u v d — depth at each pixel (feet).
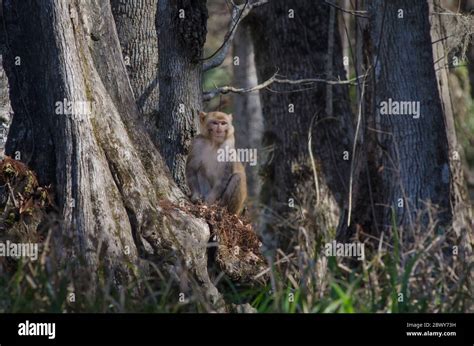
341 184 69.51
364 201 48.19
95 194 40.96
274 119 71.77
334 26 70.54
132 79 53.36
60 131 41.60
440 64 50.70
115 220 41.06
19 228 41.37
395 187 46.32
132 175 42.65
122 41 53.36
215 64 55.77
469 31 54.19
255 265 45.85
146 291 39.73
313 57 70.13
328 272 36.58
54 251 36.24
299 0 70.13
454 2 72.08
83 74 42.27
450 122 49.42
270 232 67.05
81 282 35.50
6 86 44.11
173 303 36.35
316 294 35.70
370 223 47.78
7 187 42.11
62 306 34.53
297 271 39.91
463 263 38.19
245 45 88.58
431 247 36.50
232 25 56.13
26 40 44.11
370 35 47.80
